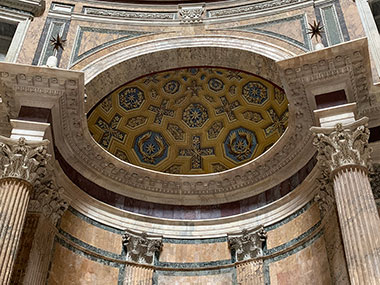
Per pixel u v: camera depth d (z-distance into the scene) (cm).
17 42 1426
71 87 1161
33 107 1151
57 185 1244
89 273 1279
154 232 1459
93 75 1399
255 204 1459
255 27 1506
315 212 1227
